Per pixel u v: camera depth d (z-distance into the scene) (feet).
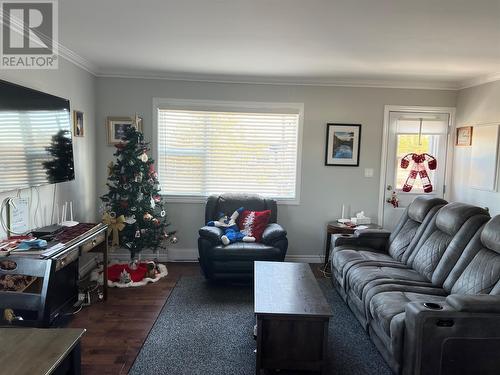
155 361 8.32
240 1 7.77
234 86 15.37
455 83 15.35
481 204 14.02
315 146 15.75
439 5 7.74
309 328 7.78
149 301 11.62
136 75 14.94
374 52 11.34
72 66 12.57
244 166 15.89
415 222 11.96
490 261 8.26
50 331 4.39
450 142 15.85
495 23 8.69
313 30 9.48
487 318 6.83
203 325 10.09
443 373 6.91
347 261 11.39
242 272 12.84
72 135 12.60
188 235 15.90
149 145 15.35
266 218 14.06
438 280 9.42
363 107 15.64
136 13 8.52
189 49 11.46
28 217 9.82
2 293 5.34
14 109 8.62
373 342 9.05
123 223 13.03
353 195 15.98
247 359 8.50
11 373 3.54
